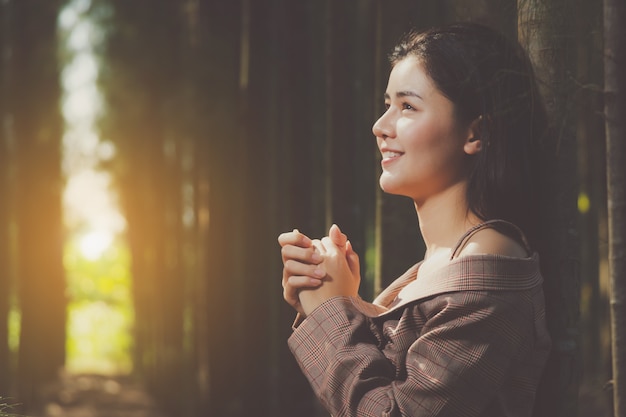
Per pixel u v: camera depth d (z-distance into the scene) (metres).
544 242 1.87
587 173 6.61
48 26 12.97
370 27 5.76
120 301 30.34
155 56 13.39
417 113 1.62
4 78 10.62
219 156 9.55
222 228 9.66
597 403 4.40
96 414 14.07
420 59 1.63
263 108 7.15
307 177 5.82
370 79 5.74
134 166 16.09
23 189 12.66
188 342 14.08
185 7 11.98
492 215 1.62
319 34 6.02
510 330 1.47
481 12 2.32
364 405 1.48
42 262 13.13
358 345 1.54
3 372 10.38
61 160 14.96
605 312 6.64
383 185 1.66
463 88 1.60
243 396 7.55
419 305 1.53
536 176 1.72
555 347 1.89
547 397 1.90
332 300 1.60
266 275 7.35
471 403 1.45
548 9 1.92
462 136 1.62
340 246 1.71
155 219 15.16
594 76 2.26
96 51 13.82
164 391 14.36
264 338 7.39
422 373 1.46
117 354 29.11
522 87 1.73
